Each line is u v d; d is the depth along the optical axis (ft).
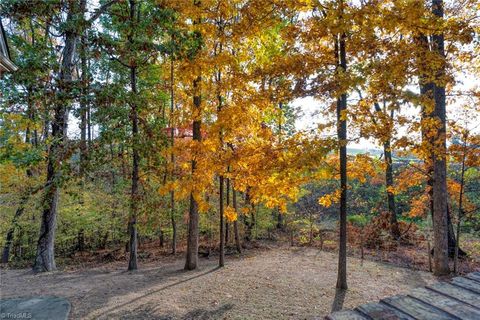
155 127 30.17
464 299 8.54
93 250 51.11
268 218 50.62
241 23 21.07
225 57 23.08
